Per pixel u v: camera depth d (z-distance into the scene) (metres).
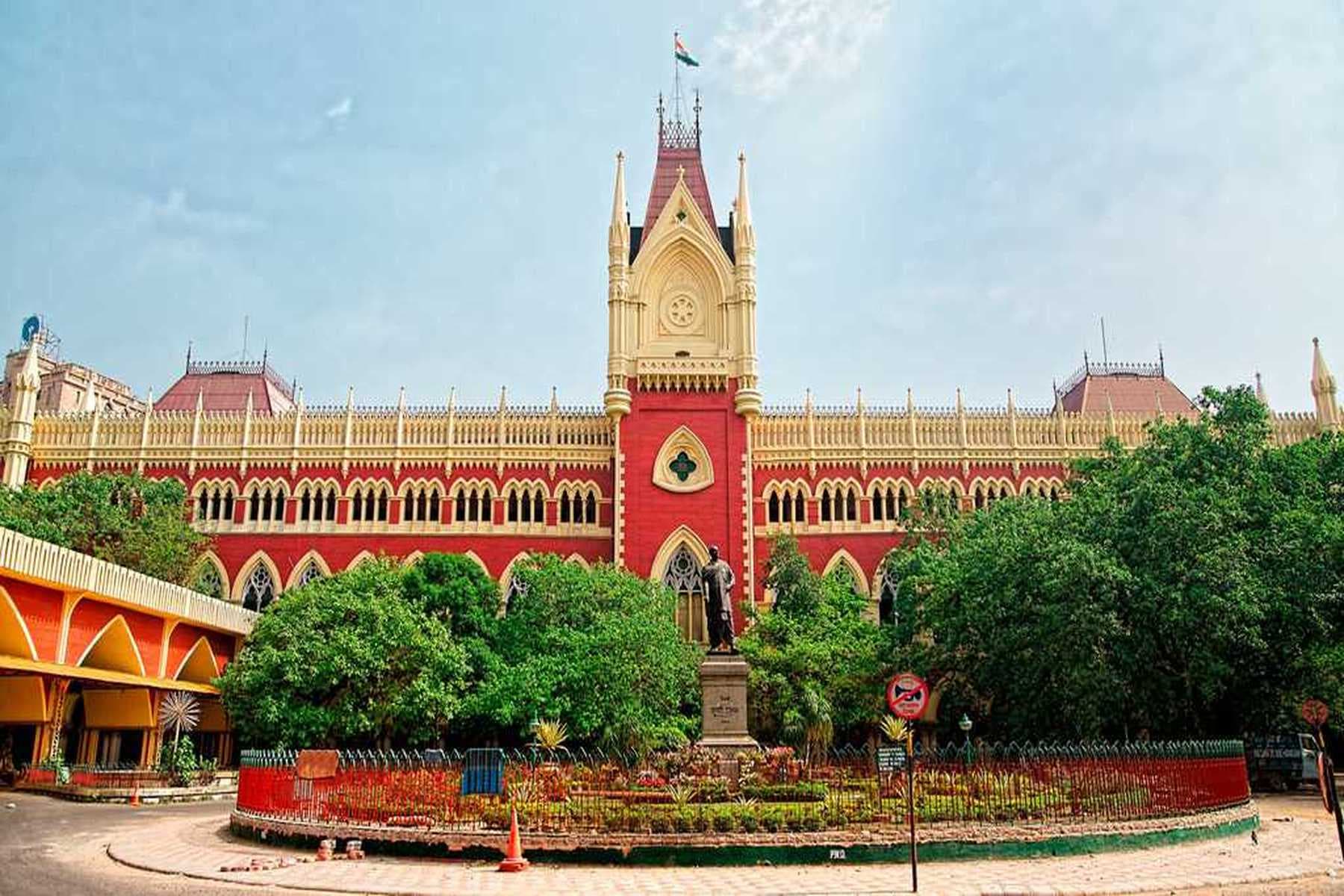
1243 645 42.25
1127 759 27.27
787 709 50.34
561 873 22.67
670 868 23.41
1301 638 42.72
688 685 52.00
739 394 66.75
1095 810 26.45
